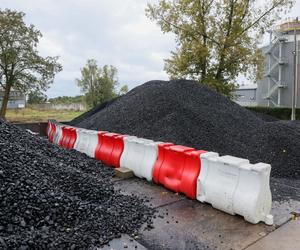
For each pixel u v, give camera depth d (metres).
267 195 4.01
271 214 4.25
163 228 3.81
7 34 20.09
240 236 3.59
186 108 9.93
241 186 4.10
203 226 3.87
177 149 5.27
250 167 4.02
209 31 23.52
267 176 4.02
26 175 4.28
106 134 7.44
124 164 6.54
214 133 8.81
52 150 6.91
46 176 4.68
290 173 6.70
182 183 5.00
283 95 31.23
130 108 11.54
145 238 3.54
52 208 3.74
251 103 41.47
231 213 4.19
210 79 22.86
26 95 23.31
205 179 4.64
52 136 11.62
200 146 8.12
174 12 23.39
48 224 3.53
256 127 10.45
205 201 4.63
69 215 3.75
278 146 7.83
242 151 8.06
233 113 11.46
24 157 5.04
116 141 7.02
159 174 5.57
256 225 3.88
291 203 4.72
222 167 4.39
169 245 3.38
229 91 24.20
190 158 4.95
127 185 5.69
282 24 31.53
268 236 3.58
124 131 10.09
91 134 8.08
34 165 4.89
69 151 7.80
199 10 22.91
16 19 20.44
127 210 4.27
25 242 2.99
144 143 6.11
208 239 3.52
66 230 3.47
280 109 23.94
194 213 4.30
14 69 21.39
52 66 22.33
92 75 36.34
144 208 4.43
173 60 24.06
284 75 31.11
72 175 5.02
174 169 5.32
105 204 4.40
